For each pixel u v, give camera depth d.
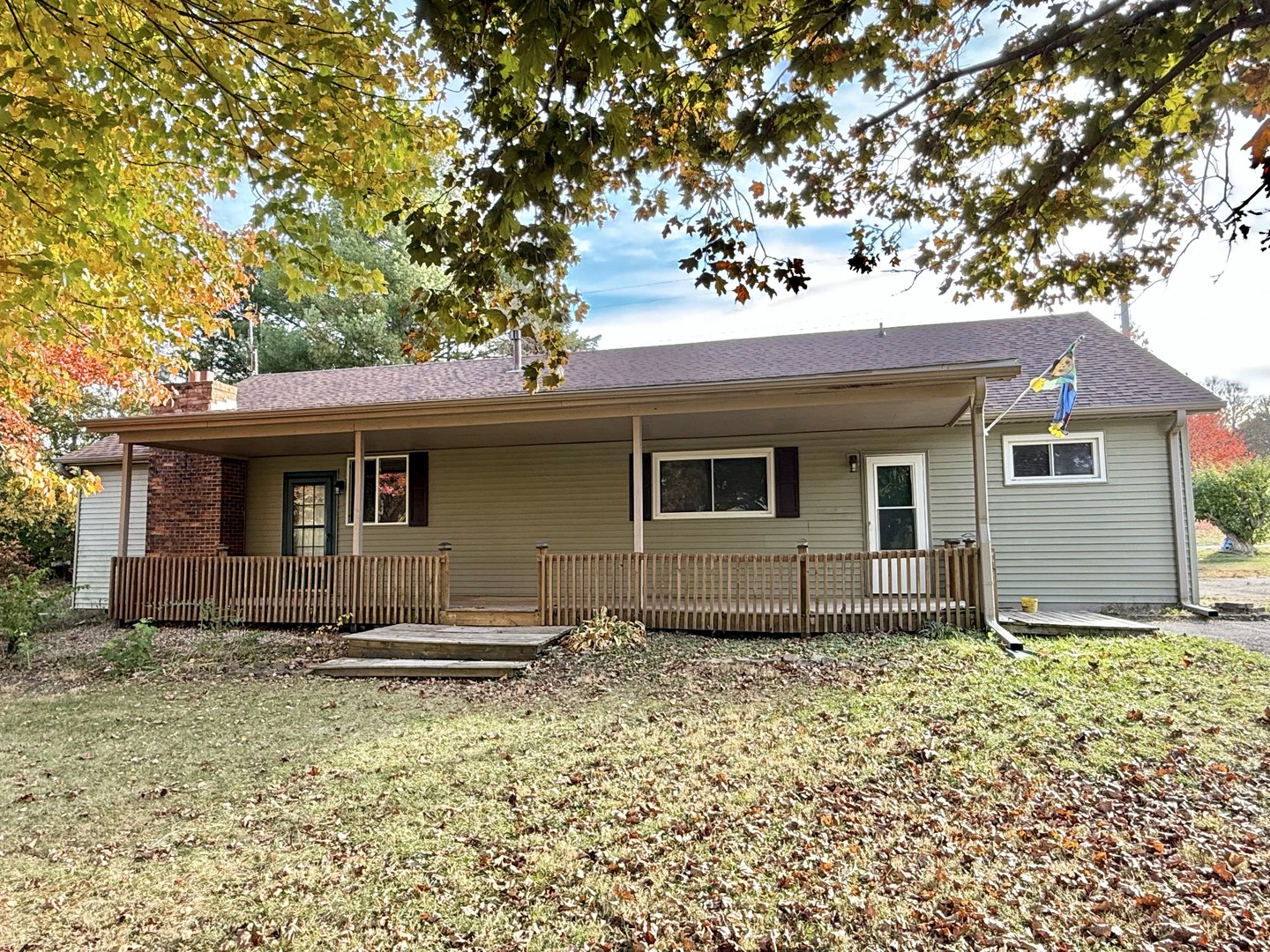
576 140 2.97
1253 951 2.61
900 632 8.14
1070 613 9.07
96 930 2.96
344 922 2.97
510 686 6.88
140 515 13.15
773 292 4.12
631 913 2.97
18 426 6.32
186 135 4.10
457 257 3.60
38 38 3.16
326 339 23.16
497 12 2.89
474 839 3.65
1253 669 6.00
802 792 4.05
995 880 3.11
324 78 3.79
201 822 3.99
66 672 8.11
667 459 11.41
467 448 12.15
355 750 5.08
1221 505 20.44
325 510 12.60
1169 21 3.59
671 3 2.91
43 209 3.28
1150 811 3.67
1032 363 11.41
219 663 8.19
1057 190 4.54
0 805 4.30
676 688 6.43
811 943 2.74
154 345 6.57
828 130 3.93
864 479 10.72
